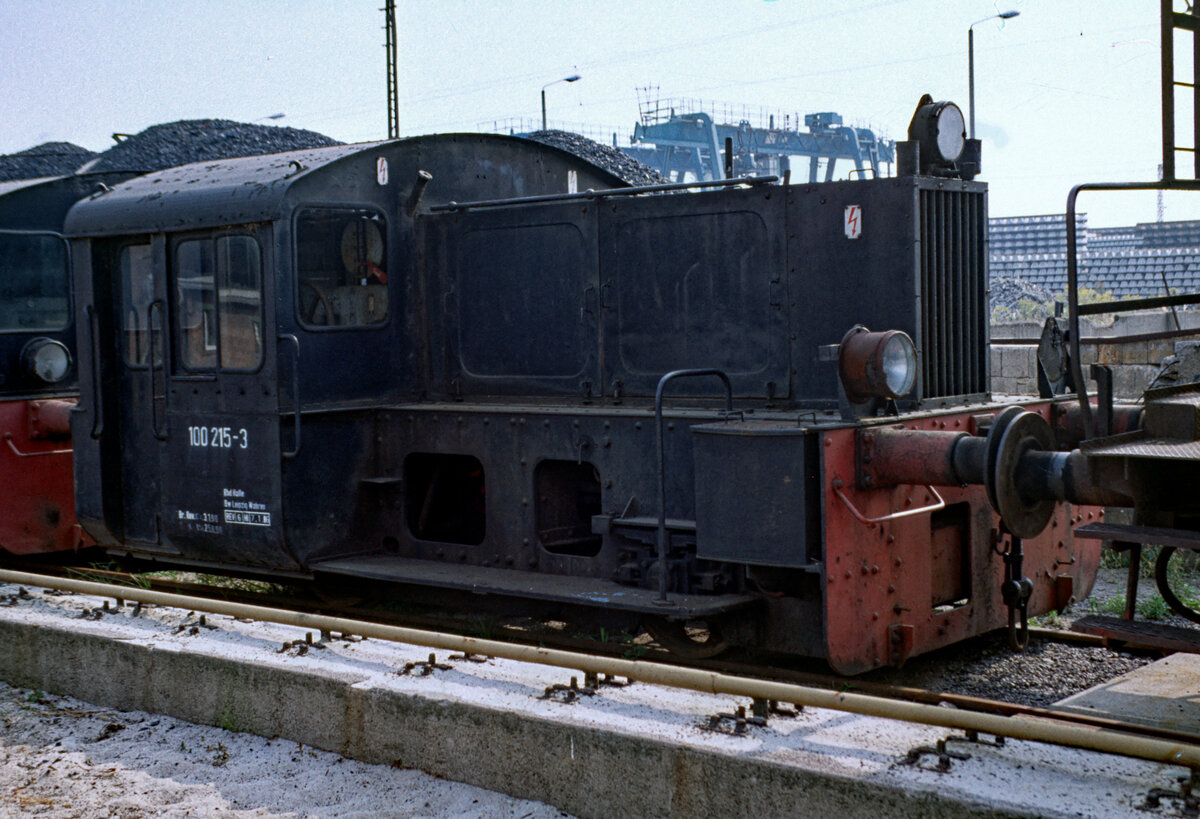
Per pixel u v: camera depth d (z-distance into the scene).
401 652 5.16
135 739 5.14
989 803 3.29
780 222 5.98
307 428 6.76
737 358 6.16
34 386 9.07
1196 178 4.61
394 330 7.22
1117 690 4.58
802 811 3.61
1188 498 4.15
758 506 5.25
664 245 6.37
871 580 5.32
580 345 6.70
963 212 5.97
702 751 3.81
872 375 5.14
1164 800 3.28
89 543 9.33
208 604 5.72
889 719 4.04
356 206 6.95
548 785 4.19
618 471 6.13
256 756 4.84
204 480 7.17
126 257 7.70
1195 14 4.65
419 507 7.24
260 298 6.70
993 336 14.91
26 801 4.45
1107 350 9.82
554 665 4.52
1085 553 6.69
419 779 4.48
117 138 11.52
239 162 7.55
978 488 5.92
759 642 5.69
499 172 7.77
